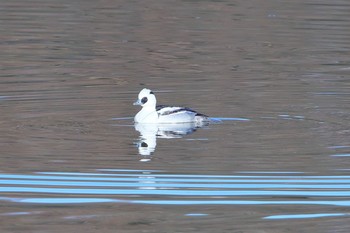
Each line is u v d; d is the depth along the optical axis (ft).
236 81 77.77
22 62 84.69
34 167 51.93
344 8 117.08
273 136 59.26
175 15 111.75
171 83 76.74
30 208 45.75
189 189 48.78
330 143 57.57
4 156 53.93
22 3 118.42
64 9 114.62
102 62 85.66
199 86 75.51
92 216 44.73
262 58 88.53
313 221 44.37
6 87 73.41
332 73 81.66
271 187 49.24
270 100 70.23
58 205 46.26
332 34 100.78
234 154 54.90
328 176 50.96
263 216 45.16
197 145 57.11
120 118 64.54
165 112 62.85
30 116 64.03
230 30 102.83
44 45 93.30
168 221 44.27
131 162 53.21
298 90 74.02
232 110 66.80
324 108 67.72
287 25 105.70
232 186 49.26
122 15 111.34
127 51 91.45
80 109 66.69
